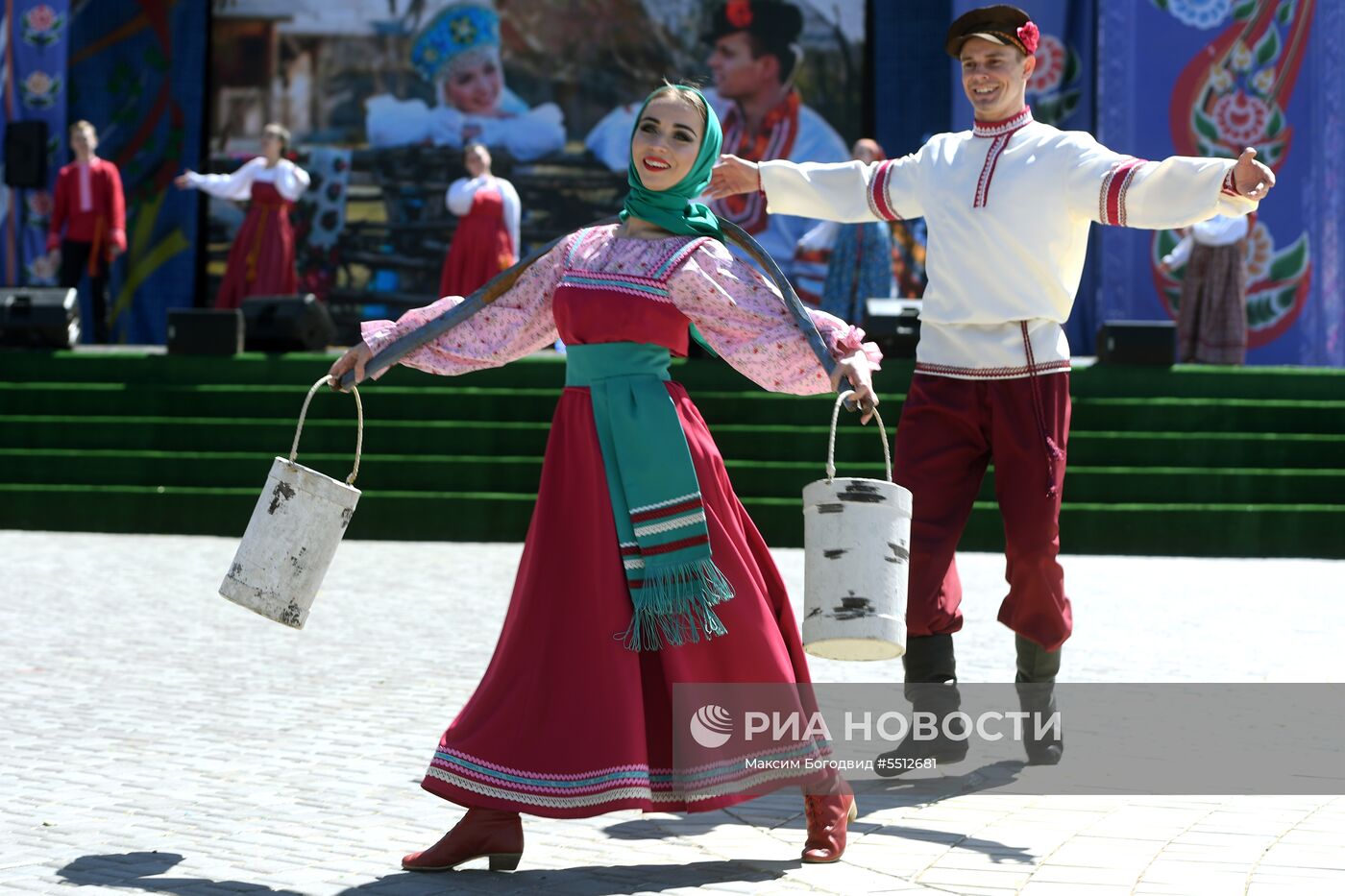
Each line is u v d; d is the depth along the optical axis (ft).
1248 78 51.34
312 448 38.01
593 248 11.51
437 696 17.89
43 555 31.91
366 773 14.10
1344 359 51.03
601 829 12.24
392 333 11.85
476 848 10.78
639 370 11.19
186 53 56.85
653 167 11.38
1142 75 51.75
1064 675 19.35
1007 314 14.06
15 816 12.48
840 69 57.00
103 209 48.11
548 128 58.03
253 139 58.34
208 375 40.34
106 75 56.95
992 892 10.34
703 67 57.41
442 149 58.13
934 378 14.46
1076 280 14.26
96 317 48.52
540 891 10.39
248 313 41.29
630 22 57.57
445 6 57.88
